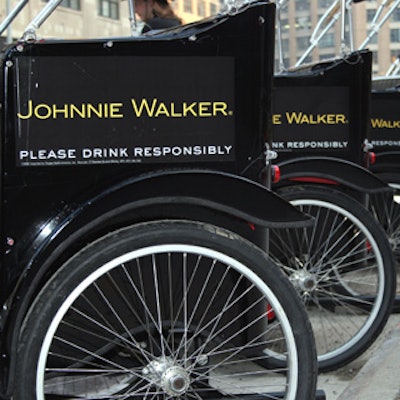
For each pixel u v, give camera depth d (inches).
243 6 69.7
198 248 68.6
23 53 65.5
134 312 73.2
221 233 70.2
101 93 67.8
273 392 80.2
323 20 133.3
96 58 67.2
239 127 71.2
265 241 75.6
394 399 91.7
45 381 77.1
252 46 70.1
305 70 117.0
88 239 69.8
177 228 68.0
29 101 66.2
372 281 125.0
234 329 75.9
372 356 109.9
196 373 74.7
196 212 72.4
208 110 70.4
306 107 111.1
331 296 121.2
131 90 68.4
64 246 65.3
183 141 70.2
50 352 71.9
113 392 77.7
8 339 63.3
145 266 72.7
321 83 111.1
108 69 67.7
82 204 67.1
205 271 73.5
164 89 69.1
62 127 67.3
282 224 70.9
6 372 63.2
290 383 70.4
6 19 75.5
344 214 104.7
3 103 65.6
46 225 67.5
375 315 103.3
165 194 68.4
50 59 66.2
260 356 88.9
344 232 110.5
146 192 67.7
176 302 74.0
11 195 66.7
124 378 81.4
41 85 66.4
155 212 71.1
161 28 92.6
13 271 66.4
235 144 71.4
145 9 96.0
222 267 73.9
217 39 69.5
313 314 127.6
